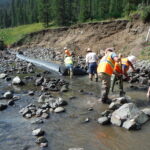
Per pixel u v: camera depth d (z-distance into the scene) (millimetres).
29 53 32469
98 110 7371
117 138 5387
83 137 5465
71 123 6309
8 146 5000
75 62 20391
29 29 61500
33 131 5648
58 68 15633
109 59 8008
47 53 30375
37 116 6789
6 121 6414
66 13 55156
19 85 11188
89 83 11789
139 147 4977
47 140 5301
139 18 26672
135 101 8344
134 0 34688
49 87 10531
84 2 51812
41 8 59281
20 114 6992
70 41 34250
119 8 45812
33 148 4914
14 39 48250
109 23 30125
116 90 10117
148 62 16328
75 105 7922
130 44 24547
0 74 13617
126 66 9938
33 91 9945
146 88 10500
